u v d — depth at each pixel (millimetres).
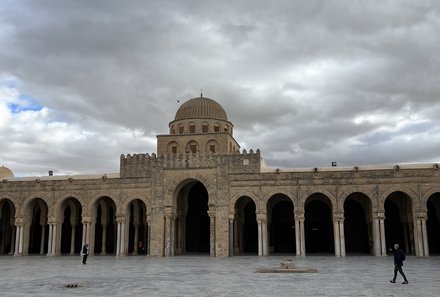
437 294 18125
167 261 39938
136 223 53000
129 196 49844
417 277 24672
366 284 21562
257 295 17938
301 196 45156
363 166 46062
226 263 36531
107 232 57531
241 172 47125
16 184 52469
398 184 43625
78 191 51031
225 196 47000
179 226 51438
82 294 18625
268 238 50438
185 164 48656
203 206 56688
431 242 50438
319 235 54125
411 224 46125
